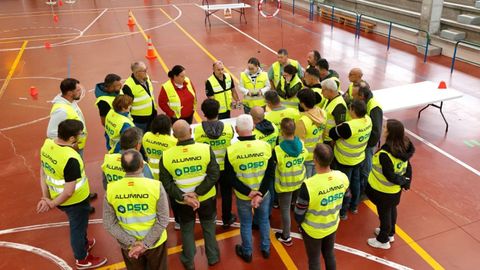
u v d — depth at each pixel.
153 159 5.14
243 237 4.97
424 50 13.96
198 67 13.09
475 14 14.18
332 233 4.26
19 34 18.02
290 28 18.34
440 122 8.91
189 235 4.70
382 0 18.17
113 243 5.57
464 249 5.26
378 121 5.52
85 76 12.56
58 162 4.31
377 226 5.74
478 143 7.98
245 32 17.73
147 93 6.68
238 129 4.45
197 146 4.31
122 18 21.16
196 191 4.35
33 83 12.06
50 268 5.17
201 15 21.53
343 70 12.56
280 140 5.12
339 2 20.64
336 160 5.44
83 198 4.67
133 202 3.67
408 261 5.07
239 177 4.57
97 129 9.03
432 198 6.32
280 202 5.11
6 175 7.31
